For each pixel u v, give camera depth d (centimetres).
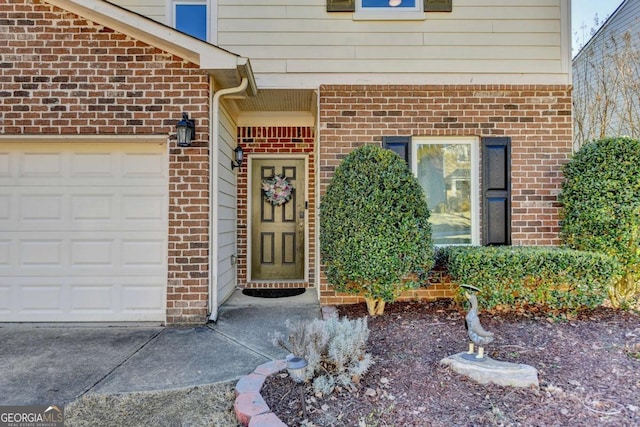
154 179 456
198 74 449
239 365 335
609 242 444
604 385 267
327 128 526
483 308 424
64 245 452
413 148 538
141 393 290
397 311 458
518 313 423
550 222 525
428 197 541
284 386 279
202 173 446
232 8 533
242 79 472
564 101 532
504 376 270
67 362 341
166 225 454
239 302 539
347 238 430
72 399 282
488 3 536
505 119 529
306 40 532
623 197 439
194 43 430
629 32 873
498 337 354
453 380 279
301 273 663
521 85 531
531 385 265
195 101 448
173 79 448
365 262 420
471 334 296
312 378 280
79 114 441
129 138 446
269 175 666
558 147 529
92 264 452
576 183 478
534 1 537
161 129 445
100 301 451
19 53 439
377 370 297
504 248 467
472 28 535
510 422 230
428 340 353
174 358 350
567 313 419
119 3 540
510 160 527
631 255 434
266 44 532
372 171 436
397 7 543
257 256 663
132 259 454
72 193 454
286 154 656
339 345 278
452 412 242
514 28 535
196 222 444
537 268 407
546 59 535
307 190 654
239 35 531
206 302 444
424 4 532
